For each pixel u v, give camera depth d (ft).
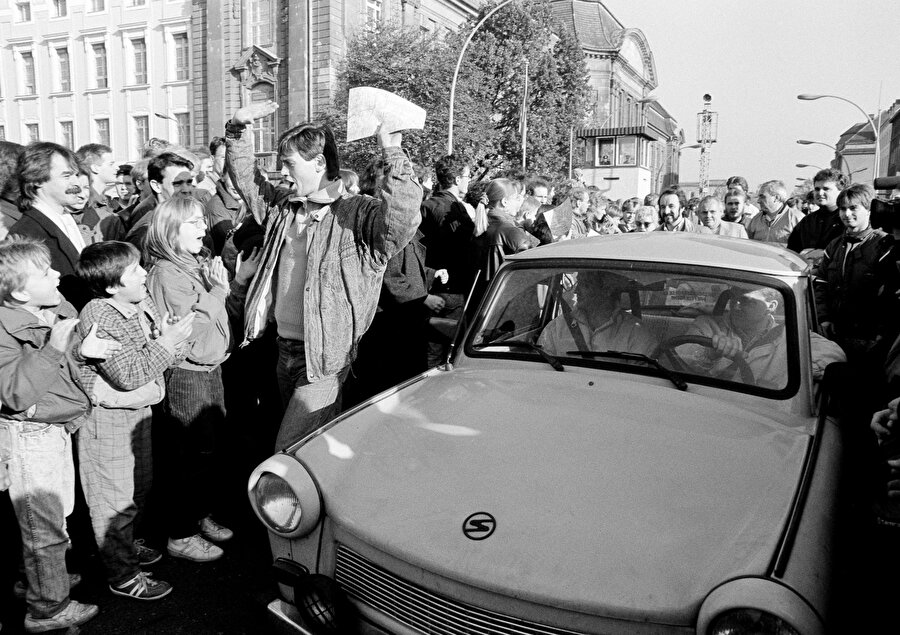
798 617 5.65
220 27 118.42
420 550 6.84
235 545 12.59
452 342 11.43
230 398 16.17
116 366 9.89
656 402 9.02
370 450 8.38
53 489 9.64
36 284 9.32
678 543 6.49
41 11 132.87
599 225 42.57
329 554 7.75
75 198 13.42
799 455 7.88
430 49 96.99
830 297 17.04
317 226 10.67
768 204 26.50
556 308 10.75
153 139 21.52
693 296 9.91
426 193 25.67
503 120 114.01
